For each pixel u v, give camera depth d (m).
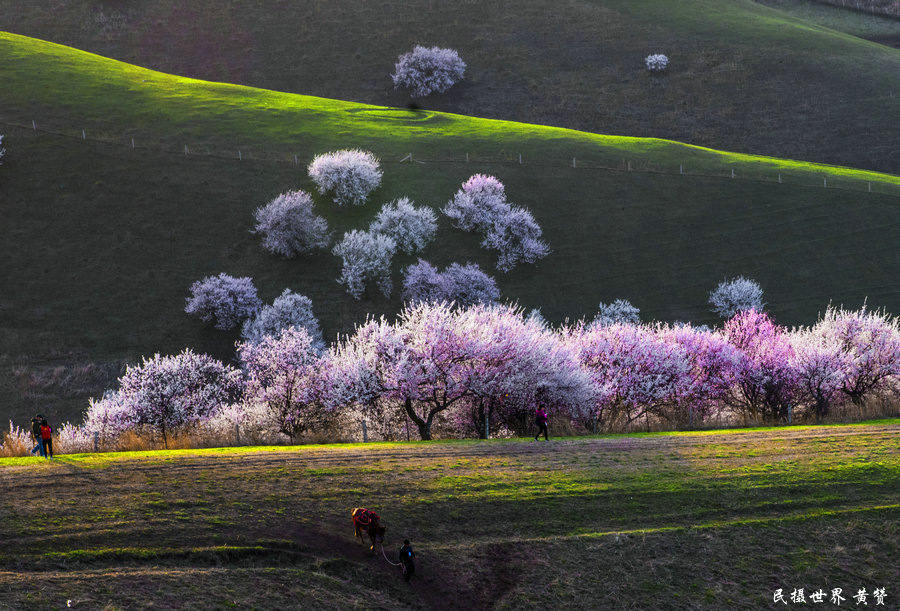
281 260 60.44
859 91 101.44
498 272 61.44
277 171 71.12
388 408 30.56
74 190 65.69
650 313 58.56
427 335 29.91
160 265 58.75
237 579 13.95
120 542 14.74
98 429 33.28
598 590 15.34
